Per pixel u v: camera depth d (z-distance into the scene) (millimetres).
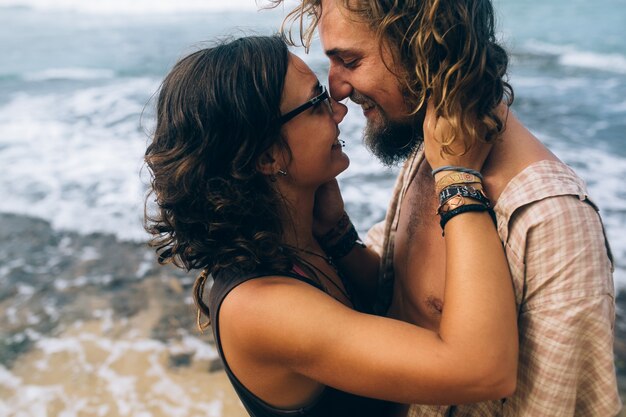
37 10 30656
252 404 1456
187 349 3898
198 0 28234
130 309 4395
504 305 1199
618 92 10102
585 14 19109
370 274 1900
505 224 1256
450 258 1248
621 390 3387
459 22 1195
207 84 1335
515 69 12531
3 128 9211
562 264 1192
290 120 1388
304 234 1621
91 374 3686
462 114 1222
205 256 1421
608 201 5598
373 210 5559
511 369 1200
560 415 1265
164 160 1392
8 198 6465
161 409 3365
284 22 1476
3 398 3490
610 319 1229
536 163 1266
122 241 5473
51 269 5035
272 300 1303
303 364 1299
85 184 6746
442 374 1184
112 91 11664
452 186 1265
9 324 4254
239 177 1356
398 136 1451
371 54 1328
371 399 1606
